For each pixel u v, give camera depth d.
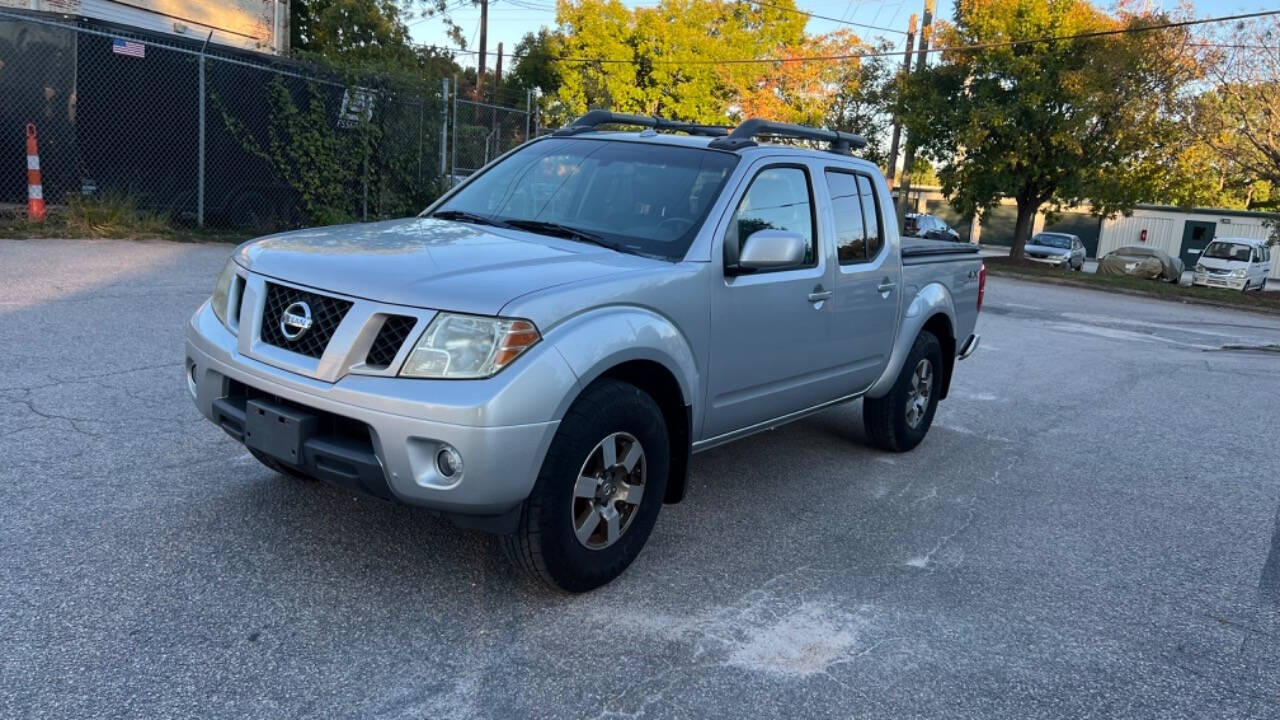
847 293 5.07
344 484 3.31
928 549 4.53
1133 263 30.42
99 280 9.22
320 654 3.10
